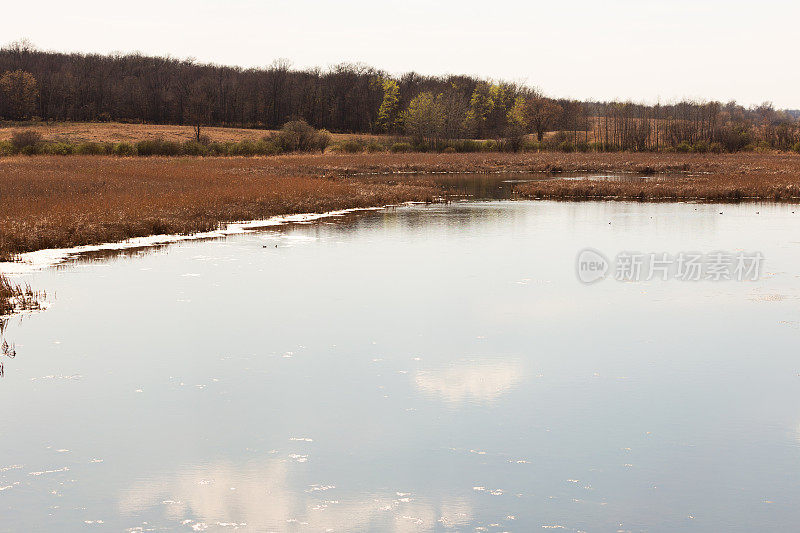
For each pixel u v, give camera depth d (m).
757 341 15.53
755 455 10.00
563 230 31.92
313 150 105.69
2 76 152.88
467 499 8.77
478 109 155.88
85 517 8.30
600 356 14.45
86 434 10.60
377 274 22.34
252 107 159.88
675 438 10.55
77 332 15.82
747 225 33.41
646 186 50.44
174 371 13.38
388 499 8.76
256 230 31.70
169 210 33.34
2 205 32.06
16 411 11.45
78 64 173.88
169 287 20.20
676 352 14.74
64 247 26.25
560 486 9.10
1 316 17.03
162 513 8.41
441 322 16.89
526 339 15.62
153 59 184.12
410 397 12.13
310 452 10.04
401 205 42.69
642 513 8.46
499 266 23.72
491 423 11.06
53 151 88.00
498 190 53.53
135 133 133.75
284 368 13.60
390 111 157.62
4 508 8.48
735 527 8.17
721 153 108.38
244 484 9.12
